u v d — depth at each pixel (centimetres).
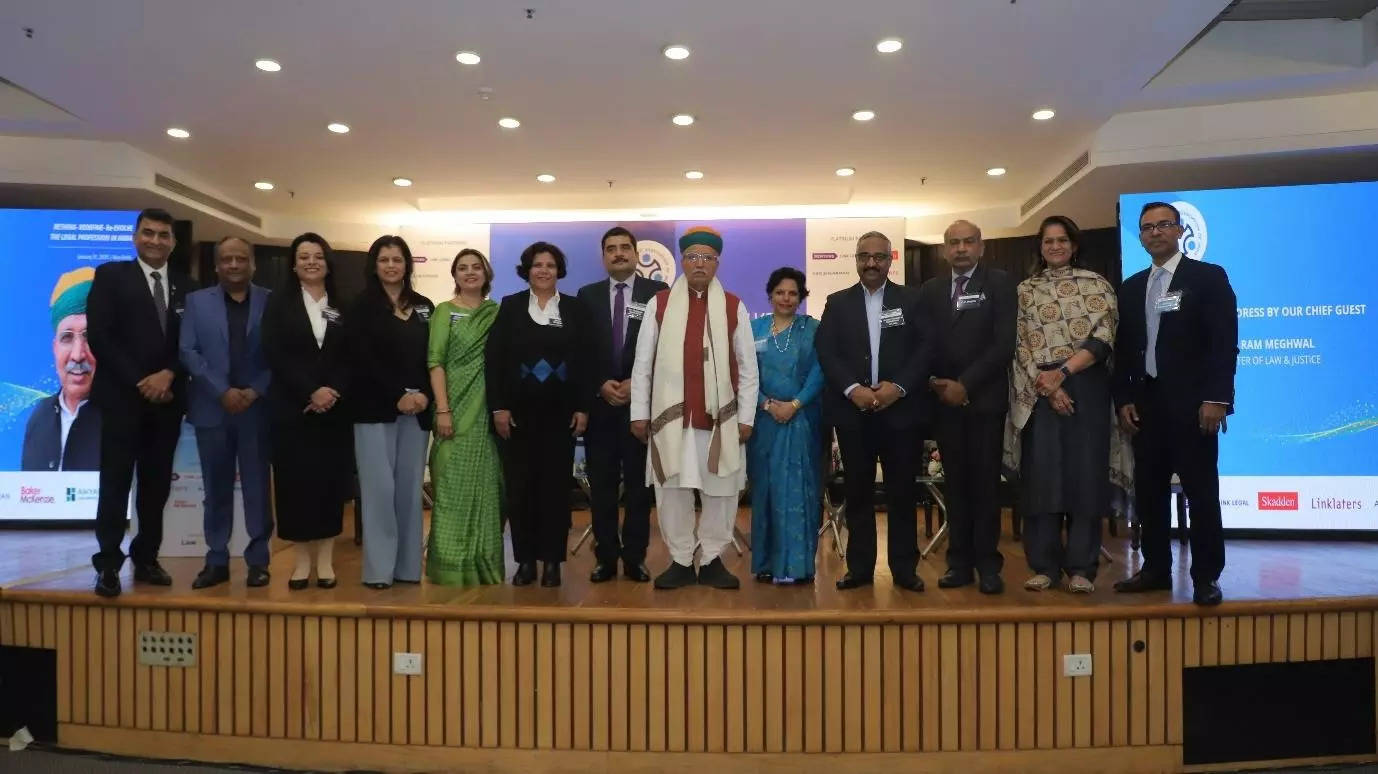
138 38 425
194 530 418
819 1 391
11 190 614
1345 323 522
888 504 321
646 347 319
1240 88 503
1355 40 477
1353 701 292
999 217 789
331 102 516
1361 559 412
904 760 279
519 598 304
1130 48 441
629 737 281
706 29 420
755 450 339
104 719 308
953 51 445
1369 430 517
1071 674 281
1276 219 531
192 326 326
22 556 434
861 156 631
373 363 320
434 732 287
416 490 337
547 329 325
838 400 321
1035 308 320
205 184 698
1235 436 533
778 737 279
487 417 337
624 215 809
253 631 297
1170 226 307
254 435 330
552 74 475
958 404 316
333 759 291
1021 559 400
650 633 281
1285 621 290
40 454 599
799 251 778
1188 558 403
